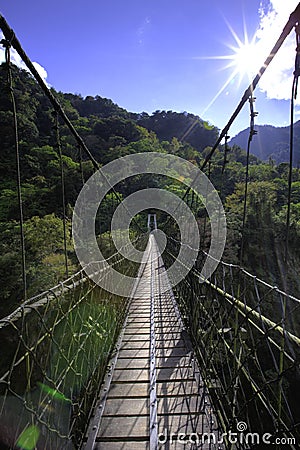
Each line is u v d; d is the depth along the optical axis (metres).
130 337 2.60
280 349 0.86
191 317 2.49
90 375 1.65
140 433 1.38
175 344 2.41
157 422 1.44
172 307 3.50
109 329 2.40
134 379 1.87
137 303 3.78
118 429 1.41
